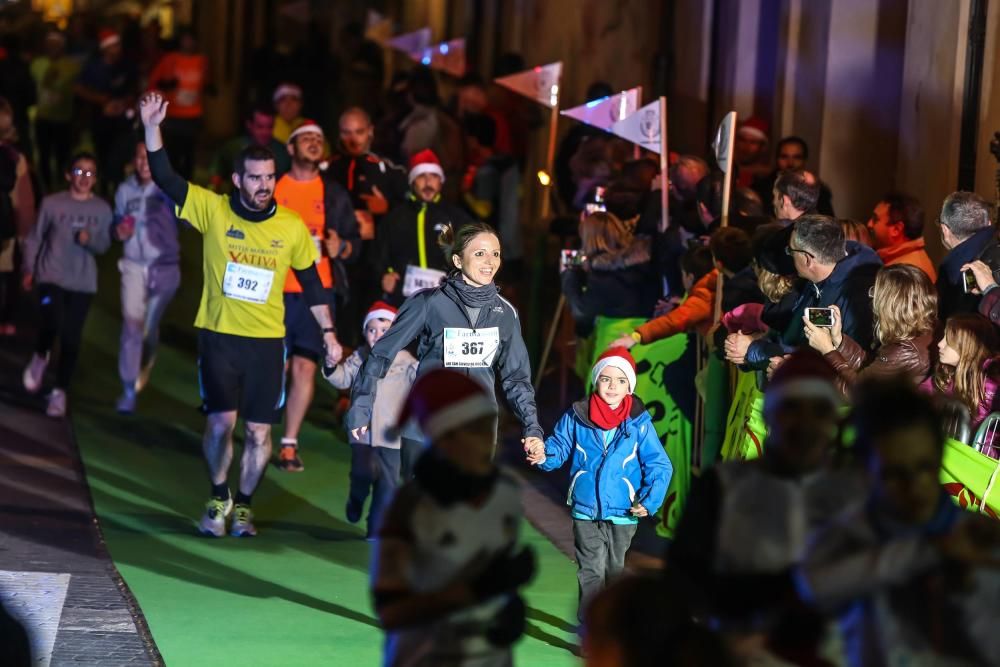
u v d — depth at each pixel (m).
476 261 13.73
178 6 78.94
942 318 14.67
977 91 19.59
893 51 23.06
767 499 8.13
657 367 17.70
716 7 28.97
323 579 15.70
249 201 16.33
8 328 28.28
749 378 15.00
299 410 20.64
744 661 7.48
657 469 13.16
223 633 13.66
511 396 13.93
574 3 36.62
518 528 8.50
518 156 35.28
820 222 13.91
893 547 7.23
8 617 10.95
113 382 25.45
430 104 30.23
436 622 8.17
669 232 19.94
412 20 54.38
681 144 30.41
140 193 22.86
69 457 20.48
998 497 12.03
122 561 15.91
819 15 23.95
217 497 17.20
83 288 22.70
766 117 27.14
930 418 7.24
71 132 43.50
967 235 14.61
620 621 6.93
